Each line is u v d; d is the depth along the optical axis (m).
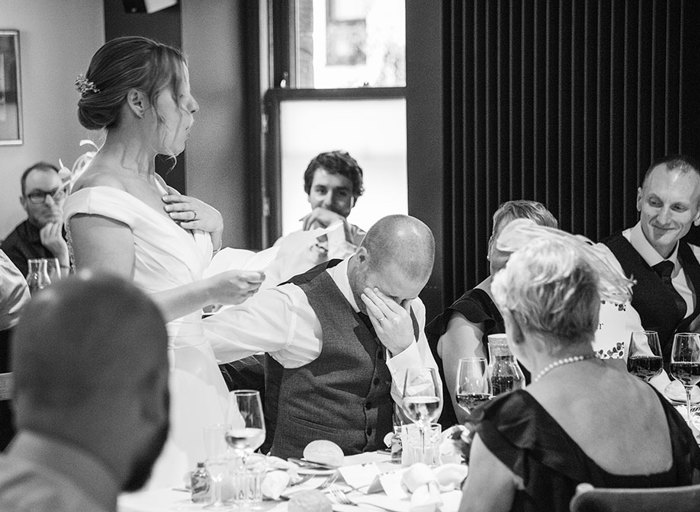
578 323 2.01
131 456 1.07
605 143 4.86
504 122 4.97
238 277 2.92
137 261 2.98
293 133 6.09
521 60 4.92
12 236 5.61
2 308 4.11
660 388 3.79
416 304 3.30
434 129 5.03
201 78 5.75
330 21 6.01
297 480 2.55
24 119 5.77
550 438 1.94
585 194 4.87
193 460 2.93
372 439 3.10
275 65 6.12
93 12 5.84
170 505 2.42
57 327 1.04
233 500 2.40
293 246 5.29
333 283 3.11
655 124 4.77
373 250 2.99
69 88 5.88
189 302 2.88
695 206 4.11
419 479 2.39
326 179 5.60
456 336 3.46
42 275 4.62
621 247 4.21
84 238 2.92
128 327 1.05
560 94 4.87
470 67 5.00
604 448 1.96
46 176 5.55
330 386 3.09
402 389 2.74
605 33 4.80
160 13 5.68
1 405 4.12
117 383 1.04
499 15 4.90
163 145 3.05
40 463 1.03
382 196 5.94
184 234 3.06
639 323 3.94
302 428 3.10
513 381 2.69
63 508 1.00
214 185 5.86
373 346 3.10
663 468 2.00
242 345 3.09
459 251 5.07
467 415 3.33
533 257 2.04
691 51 4.69
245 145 6.09
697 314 4.19
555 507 1.93
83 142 3.33
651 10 4.75
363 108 5.95
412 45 5.05
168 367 1.11
